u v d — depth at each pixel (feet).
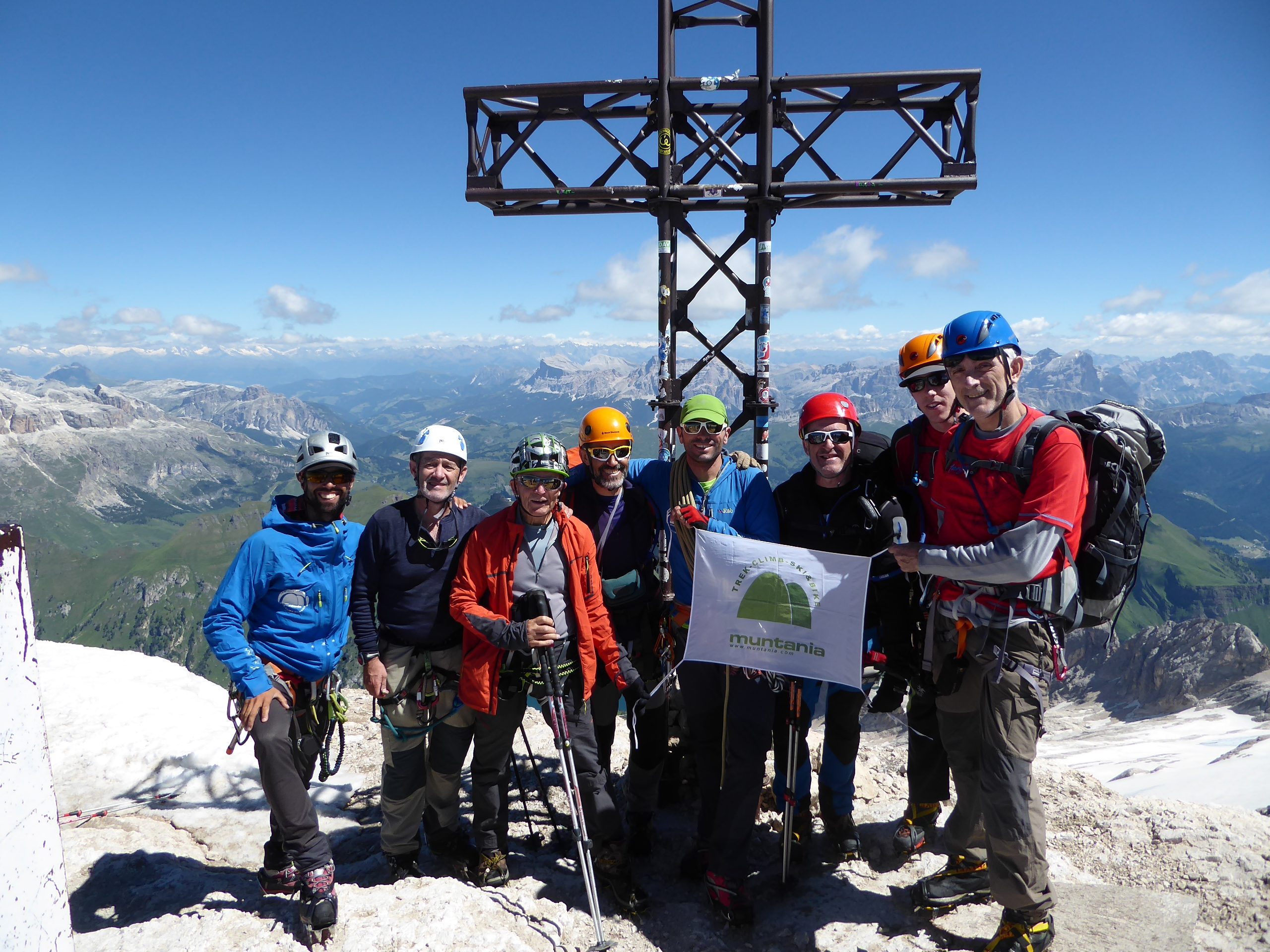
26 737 7.64
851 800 15.66
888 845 15.97
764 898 14.46
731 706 14.10
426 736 15.24
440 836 15.42
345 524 14.57
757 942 13.08
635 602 16.53
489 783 14.51
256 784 20.94
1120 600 11.72
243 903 13.43
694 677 14.69
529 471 13.60
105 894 14.73
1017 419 11.81
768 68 21.57
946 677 12.54
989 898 13.64
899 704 14.03
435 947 11.58
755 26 21.89
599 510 16.42
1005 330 11.43
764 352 22.85
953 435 12.62
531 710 25.03
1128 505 11.44
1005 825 11.58
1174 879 13.66
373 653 14.32
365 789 20.48
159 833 18.10
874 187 21.88
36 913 7.70
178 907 13.94
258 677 12.89
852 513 14.62
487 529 14.39
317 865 12.16
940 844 15.72
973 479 12.02
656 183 22.95
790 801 14.39
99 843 16.76
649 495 16.74
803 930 13.03
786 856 14.46
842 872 15.21
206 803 19.88
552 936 12.96
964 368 11.46
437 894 13.10
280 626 13.56
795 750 14.35
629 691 14.71
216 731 24.03
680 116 22.99
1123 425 11.93
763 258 22.57
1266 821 15.23
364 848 17.40
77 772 21.31
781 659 13.91
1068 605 11.40
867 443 15.85
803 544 15.10
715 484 15.58
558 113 23.13
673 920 13.71
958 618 12.25
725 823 13.55
